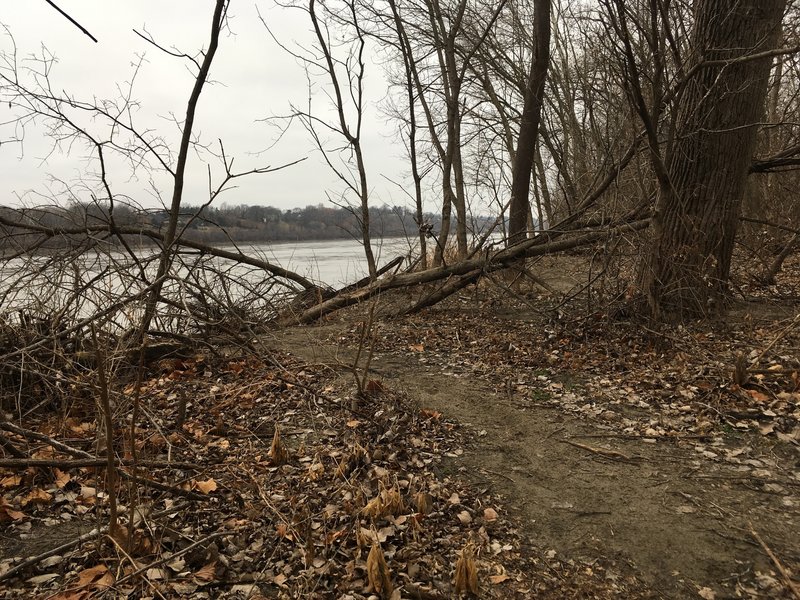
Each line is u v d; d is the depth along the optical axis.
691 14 8.30
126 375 5.37
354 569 3.11
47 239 6.15
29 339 5.00
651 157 7.07
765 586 3.01
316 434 4.74
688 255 7.08
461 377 6.22
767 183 14.59
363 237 10.65
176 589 2.88
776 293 8.62
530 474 4.23
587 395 5.59
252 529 3.43
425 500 3.67
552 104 17.81
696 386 5.43
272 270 8.89
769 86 8.47
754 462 4.20
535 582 3.12
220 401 5.41
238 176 6.31
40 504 3.58
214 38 5.91
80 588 2.84
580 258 11.52
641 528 3.54
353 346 7.52
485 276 8.98
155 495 3.72
